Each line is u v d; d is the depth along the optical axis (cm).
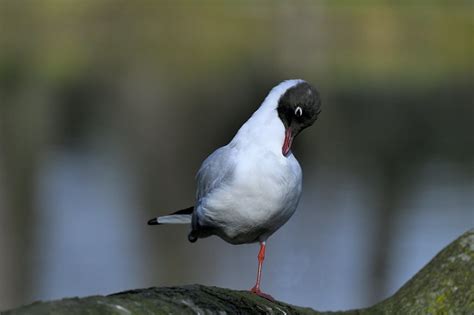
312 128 2517
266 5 5319
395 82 3328
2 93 3109
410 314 661
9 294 1368
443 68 3691
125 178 1942
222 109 2862
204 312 556
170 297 559
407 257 1413
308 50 4228
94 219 1623
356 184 1852
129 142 2367
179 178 1997
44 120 2639
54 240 1495
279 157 692
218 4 5453
